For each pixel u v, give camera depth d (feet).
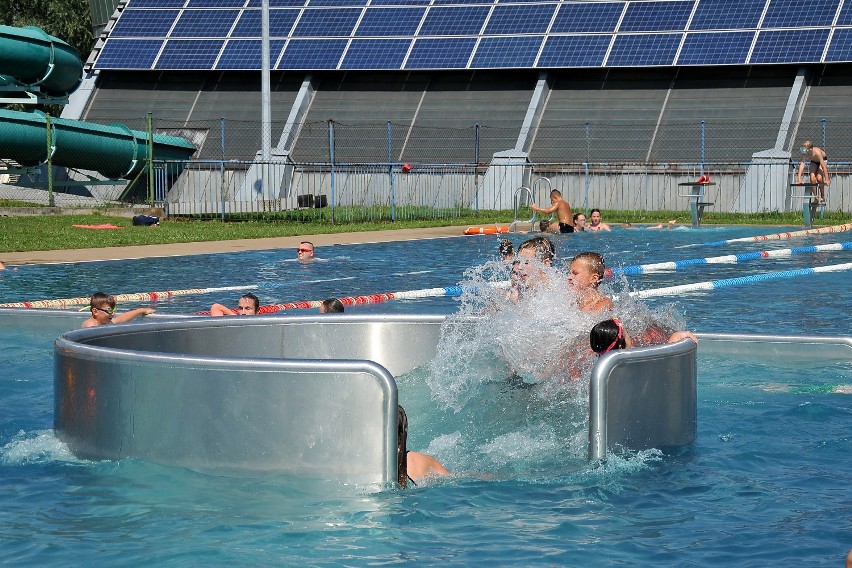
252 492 20.51
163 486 20.88
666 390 23.73
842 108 131.23
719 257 74.02
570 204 135.74
